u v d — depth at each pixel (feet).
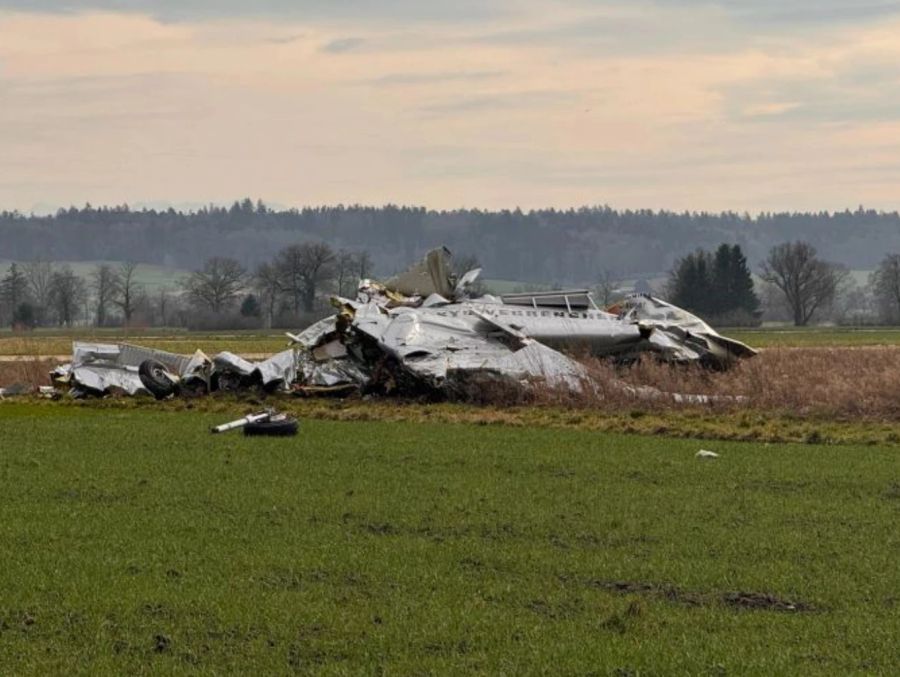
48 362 408.67
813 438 234.99
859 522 153.07
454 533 145.69
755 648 104.37
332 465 196.85
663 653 102.58
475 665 99.96
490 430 249.14
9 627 109.29
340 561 131.54
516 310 351.05
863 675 97.66
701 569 129.39
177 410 303.07
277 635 107.14
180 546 138.00
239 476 185.68
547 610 114.93
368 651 103.30
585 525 150.30
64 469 192.65
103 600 116.37
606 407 285.84
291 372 335.06
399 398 321.32
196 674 97.50
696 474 189.57
